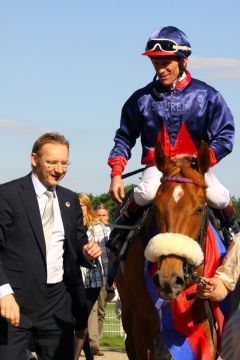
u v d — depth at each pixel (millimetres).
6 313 5086
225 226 6191
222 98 6273
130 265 6004
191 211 5270
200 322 5551
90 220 9008
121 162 6473
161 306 5484
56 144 5387
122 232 6438
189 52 6266
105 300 10883
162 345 5641
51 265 5441
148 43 6195
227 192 6000
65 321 5488
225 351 3746
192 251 5102
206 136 6305
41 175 5426
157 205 5355
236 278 5391
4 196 5375
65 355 5500
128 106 6457
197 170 5531
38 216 5387
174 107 6219
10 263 5355
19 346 5312
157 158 5590
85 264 5707
